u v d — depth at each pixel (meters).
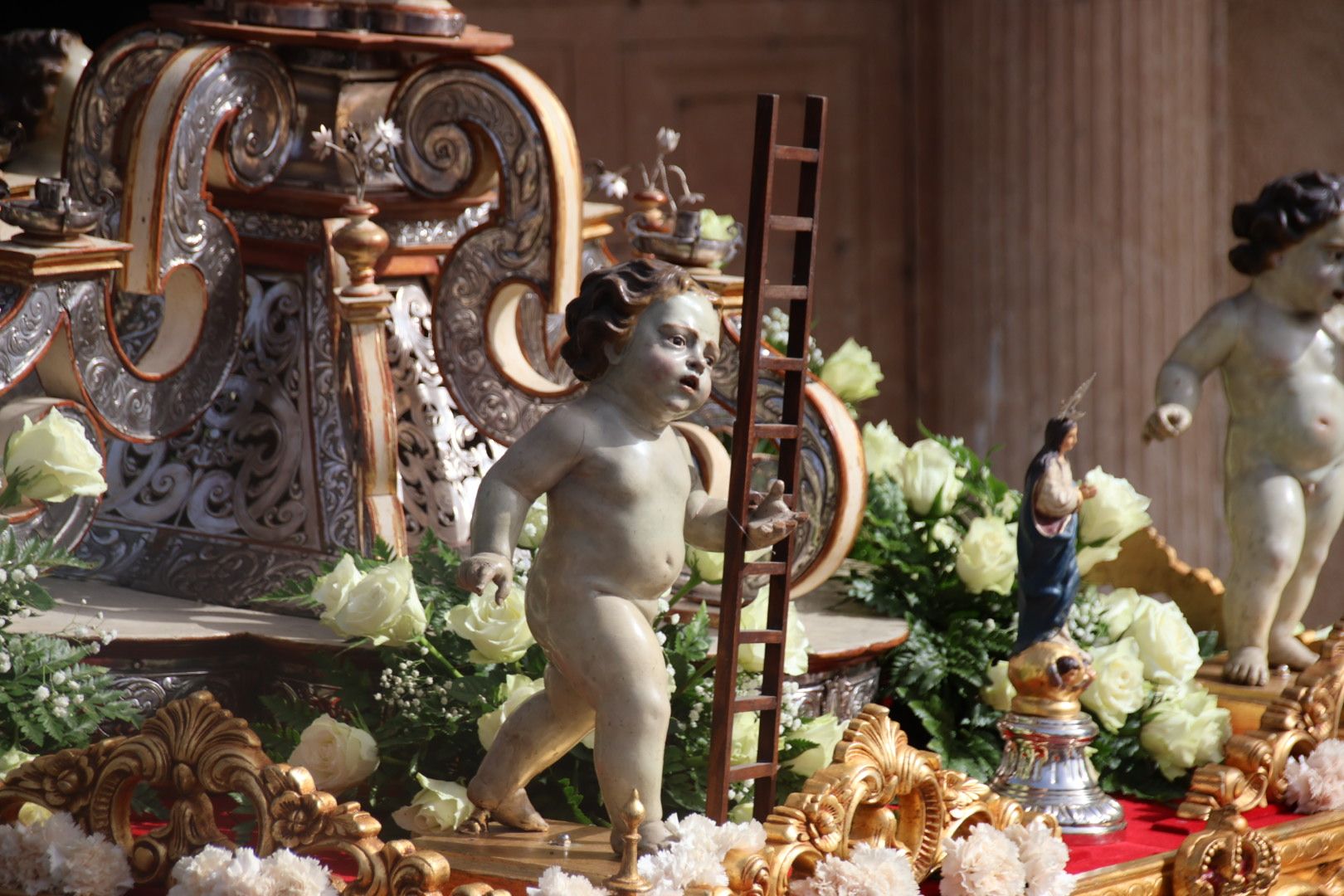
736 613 3.55
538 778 4.11
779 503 3.54
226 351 4.92
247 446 4.94
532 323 5.51
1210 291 10.30
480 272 4.86
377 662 4.34
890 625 4.93
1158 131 9.73
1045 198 9.82
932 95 10.45
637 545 3.45
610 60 10.35
